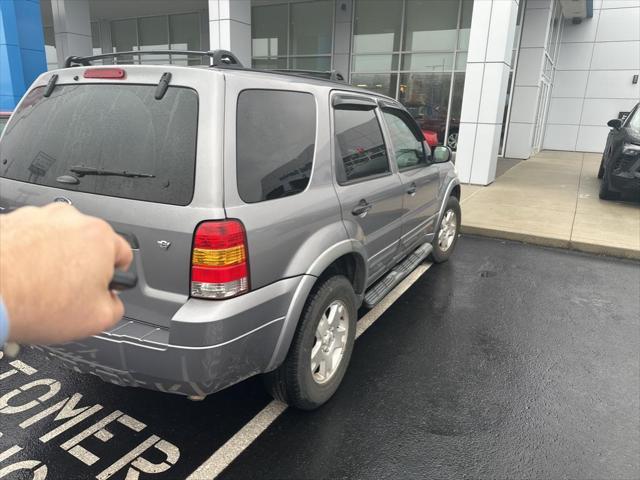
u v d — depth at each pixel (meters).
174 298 2.15
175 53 2.66
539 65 14.17
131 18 18.66
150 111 2.22
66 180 2.30
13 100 9.98
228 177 2.12
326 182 2.77
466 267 5.48
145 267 2.20
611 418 2.87
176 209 2.10
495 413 2.88
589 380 3.26
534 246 6.38
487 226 6.80
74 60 2.89
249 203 2.21
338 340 2.95
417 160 4.37
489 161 9.76
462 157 9.99
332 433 2.67
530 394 3.09
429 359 3.47
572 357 3.56
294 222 2.43
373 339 3.75
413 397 3.01
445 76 14.25
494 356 3.54
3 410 2.77
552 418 2.85
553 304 4.52
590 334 3.93
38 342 0.58
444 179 4.96
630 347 3.74
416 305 4.40
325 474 2.38
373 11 14.78
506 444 2.62
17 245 0.54
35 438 2.55
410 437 2.65
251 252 2.19
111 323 0.62
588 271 5.47
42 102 2.57
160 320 2.21
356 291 3.21
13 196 2.54
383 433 2.68
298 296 2.44
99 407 2.83
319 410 2.86
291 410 2.85
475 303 4.48
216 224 2.06
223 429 2.67
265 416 2.79
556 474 2.42
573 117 17.70
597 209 7.97
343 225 2.85
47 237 0.57
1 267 0.52
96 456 2.44
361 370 3.30
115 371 2.21
